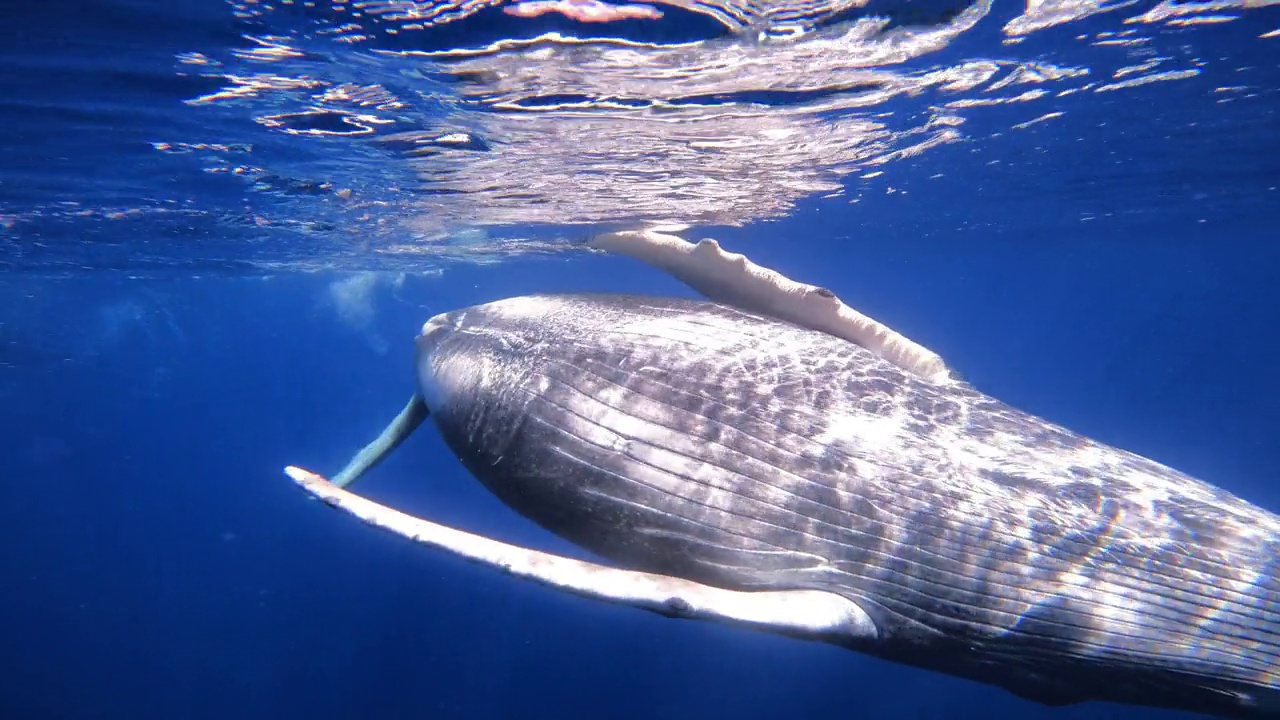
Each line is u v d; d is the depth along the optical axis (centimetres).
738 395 450
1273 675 376
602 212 1714
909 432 445
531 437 479
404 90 868
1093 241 3438
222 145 1059
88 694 2800
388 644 2745
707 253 553
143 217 1585
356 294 4584
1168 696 391
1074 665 391
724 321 510
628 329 503
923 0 747
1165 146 1529
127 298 3888
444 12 681
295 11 661
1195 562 392
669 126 1075
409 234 2012
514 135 1072
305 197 1451
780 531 409
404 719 2397
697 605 335
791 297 538
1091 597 385
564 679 2442
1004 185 1869
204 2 632
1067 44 918
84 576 3897
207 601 3366
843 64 895
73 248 1998
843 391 463
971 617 393
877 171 1545
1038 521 404
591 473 446
